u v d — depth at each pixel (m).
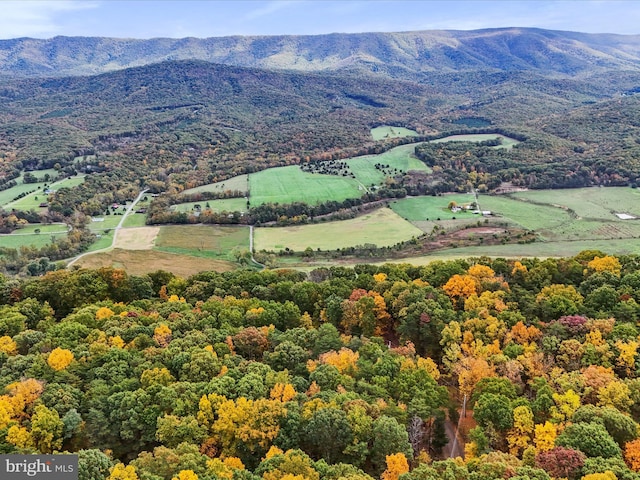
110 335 99.94
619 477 59.66
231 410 73.69
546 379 86.50
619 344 91.38
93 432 73.12
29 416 73.38
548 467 63.19
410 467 70.81
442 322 106.62
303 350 97.75
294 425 73.44
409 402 82.31
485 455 67.75
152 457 64.00
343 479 58.69
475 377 88.31
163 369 84.12
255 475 62.38
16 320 108.06
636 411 78.88
